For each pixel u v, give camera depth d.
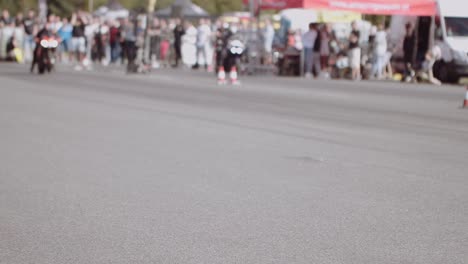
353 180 11.11
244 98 25.47
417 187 10.70
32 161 12.13
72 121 17.45
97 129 16.17
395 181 11.12
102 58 49.84
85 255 7.10
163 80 33.53
